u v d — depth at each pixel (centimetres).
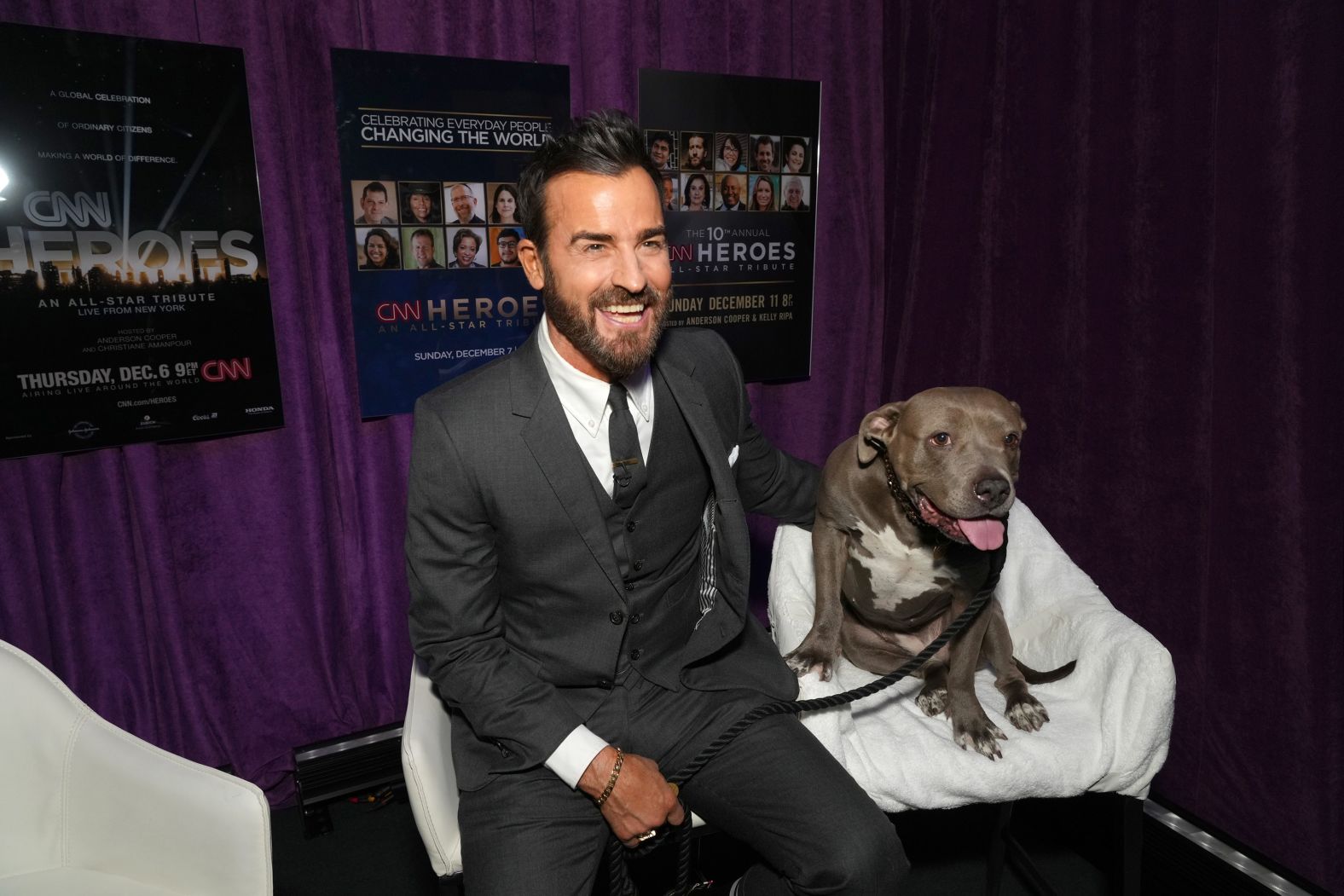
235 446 246
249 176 229
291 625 261
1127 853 180
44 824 153
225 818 142
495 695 145
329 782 248
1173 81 217
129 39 210
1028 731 175
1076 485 257
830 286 319
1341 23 181
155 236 221
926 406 172
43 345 212
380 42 242
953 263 290
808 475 196
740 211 292
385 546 269
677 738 157
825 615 188
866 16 301
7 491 219
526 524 145
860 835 141
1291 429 199
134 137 214
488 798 148
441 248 254
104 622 237
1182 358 222
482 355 266
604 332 134
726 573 162
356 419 258
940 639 163
